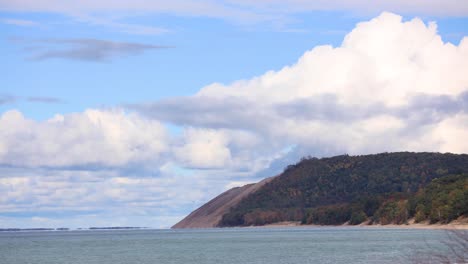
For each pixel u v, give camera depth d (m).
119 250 132.25
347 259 85.44
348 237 158.12
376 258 84.12
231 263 86.94
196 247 136.62
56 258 107.69
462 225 170.00
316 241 144.88
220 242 161.88
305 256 95.69
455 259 39.62
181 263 89.69
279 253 105.31
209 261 92.00
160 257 104.31
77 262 97.00
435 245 98.38
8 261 101.25
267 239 169.00
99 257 108.31
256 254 105.00
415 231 170.25
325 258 89.50
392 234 160.00
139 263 91.88
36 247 155.88
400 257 82.44
